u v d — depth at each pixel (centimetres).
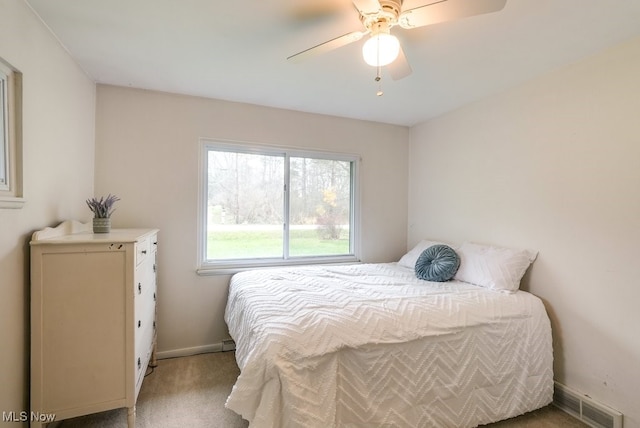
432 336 164
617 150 175
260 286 213
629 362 169
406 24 133
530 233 222
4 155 130
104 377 150
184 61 204
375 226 339
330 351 143
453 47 181
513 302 194
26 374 143
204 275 270
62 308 144
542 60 195
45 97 161
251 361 138
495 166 250
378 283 228
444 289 212
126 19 158
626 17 151
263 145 290
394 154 346
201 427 175
